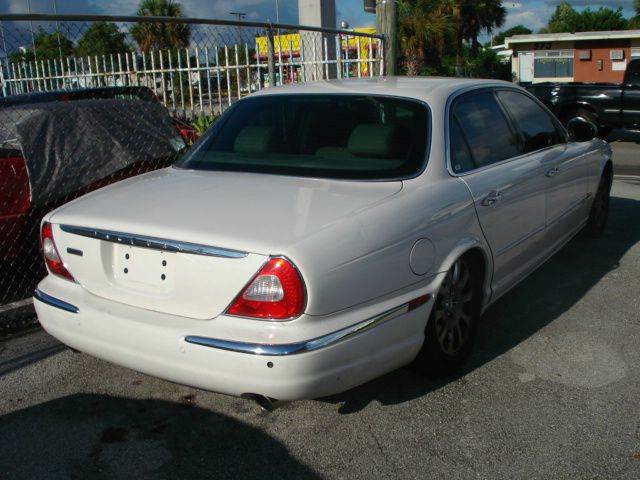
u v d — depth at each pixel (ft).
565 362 12.58
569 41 109.09
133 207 10.24
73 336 10.06
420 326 10.34
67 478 9.29
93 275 10.07
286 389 8.62
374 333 9.39
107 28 29.96
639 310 15.19
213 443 10.12
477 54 119.24
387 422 10.57
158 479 9.26
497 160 13.34
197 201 10.23
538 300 15.92
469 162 12.39
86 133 17.52
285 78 31.17
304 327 8.66
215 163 12.26
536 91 50.39
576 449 9.75
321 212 9.59
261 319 8.69
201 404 11.27
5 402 11.39
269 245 8.66
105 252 9.93
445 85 13.16
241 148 12.41
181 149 19.63
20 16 15.48
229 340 8.67
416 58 86.22
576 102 47.93
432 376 11.60
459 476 9.20
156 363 9.23
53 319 10.29
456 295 11.65
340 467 9.46
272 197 10.22
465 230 11.39
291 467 9.48
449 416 10.71
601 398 11.21
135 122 18.75
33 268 16.85
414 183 10.94
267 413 10.88
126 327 9.40
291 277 8.54
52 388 11.89
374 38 27.94
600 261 18.89
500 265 13.05
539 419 10.58
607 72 108.17
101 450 9.96
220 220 9.39
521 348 13.23
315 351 8.63
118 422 10.73
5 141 16.85
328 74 30.89
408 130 11.72
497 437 10.10
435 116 12.00
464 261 11.75
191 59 30.17
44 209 16.52
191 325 9.04
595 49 108.06
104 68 31.27
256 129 12.67
